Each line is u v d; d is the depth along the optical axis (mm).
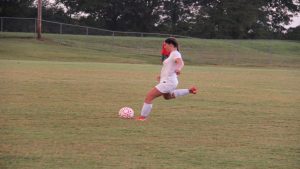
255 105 20750
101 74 35719
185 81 32750
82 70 39250
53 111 17219
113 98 21484
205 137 13414
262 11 116250
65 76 32531
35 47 68562
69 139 12648
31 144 11992
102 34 98312
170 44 15570
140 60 64938
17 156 10867
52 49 68500
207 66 60406
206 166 10477
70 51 68438
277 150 12125
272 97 24203
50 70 37656
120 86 26938
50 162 10469
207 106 19844
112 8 112688
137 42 81625
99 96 22031
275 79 38031
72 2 111188
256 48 91500
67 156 10984
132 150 11664
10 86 24922
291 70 54969
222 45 86812
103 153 11312
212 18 111500
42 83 27047
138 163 10562
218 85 30312
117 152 11445
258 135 13961
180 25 112062
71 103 19438
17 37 76375
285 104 21438
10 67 39250
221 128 14859
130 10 112562
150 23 116250
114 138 12922
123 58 65812
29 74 32906
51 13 109500
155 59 67562
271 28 121062
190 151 11742
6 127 14031
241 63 68562
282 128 15211
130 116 16094
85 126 14500
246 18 110812
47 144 12047
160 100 21156
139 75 35844
